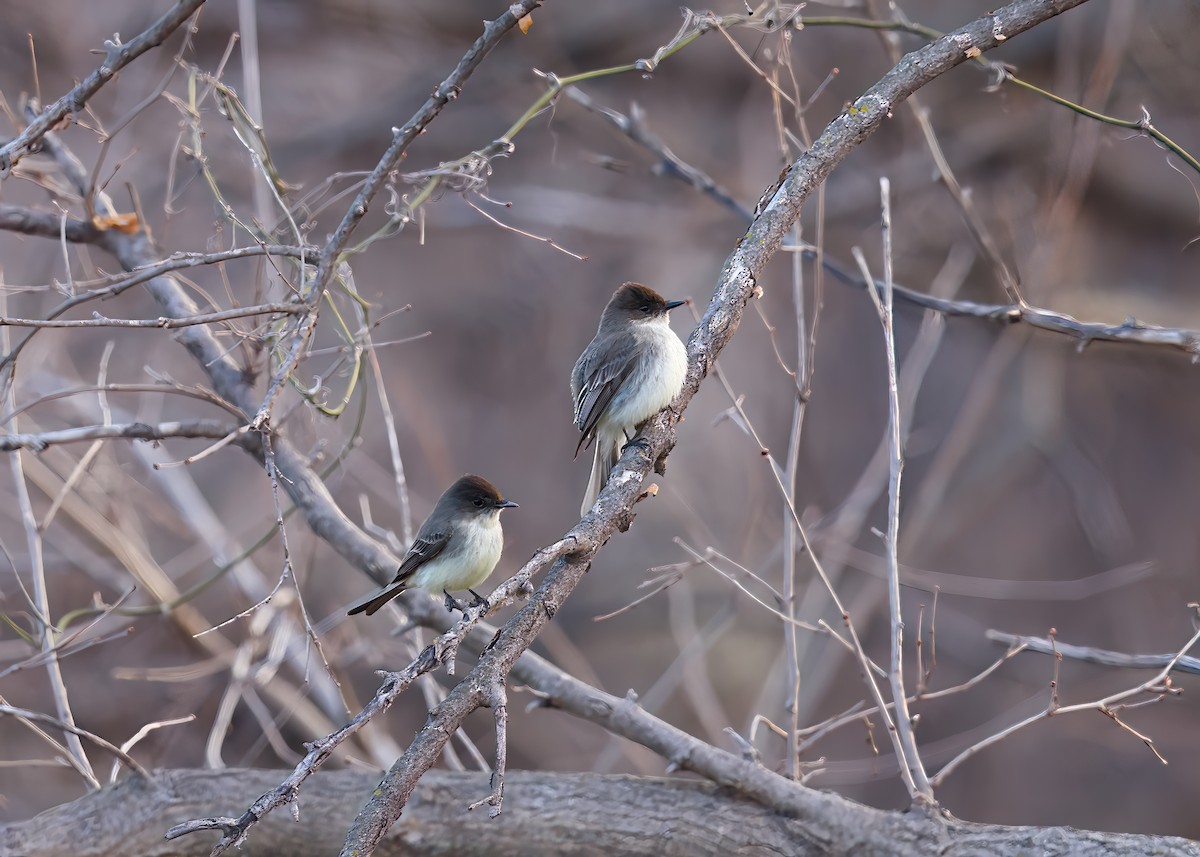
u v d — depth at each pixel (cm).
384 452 1784
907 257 1612
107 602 1375
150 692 1331
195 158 846
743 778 691
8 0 1641
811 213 1571
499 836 691
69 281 745
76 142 1556
